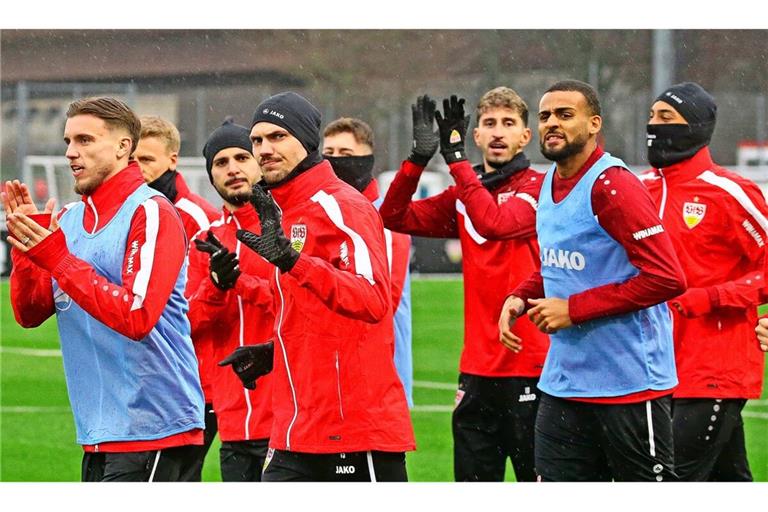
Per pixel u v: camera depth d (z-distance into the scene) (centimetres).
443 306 5850
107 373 1616
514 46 9981
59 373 4356
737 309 1991
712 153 8431
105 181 1620
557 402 1758
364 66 10619
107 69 11350
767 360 4300
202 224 2186
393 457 1612
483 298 2145
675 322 2017
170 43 11244
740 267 2031
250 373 1694
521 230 1994
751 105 8400
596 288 1670
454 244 7125
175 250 1586
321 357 1572
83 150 1602
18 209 1549
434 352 4647
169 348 1639
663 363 1720
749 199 1989
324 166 1625
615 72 9781
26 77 11550
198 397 1683
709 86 10119
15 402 3781
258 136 1609
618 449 1714
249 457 2042
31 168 7669
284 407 1611
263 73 10850
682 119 2022
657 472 1717
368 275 1530
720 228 2009
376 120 10188
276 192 1614
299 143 1608
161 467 1631
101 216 1612
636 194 1645
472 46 10450
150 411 1619
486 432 2186
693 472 2027
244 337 2020
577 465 1758
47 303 1669
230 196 2053
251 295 1953
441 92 10281
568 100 1684
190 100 10325
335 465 1597
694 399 2005
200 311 2002
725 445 2048
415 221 2152
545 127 1698
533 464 2152
